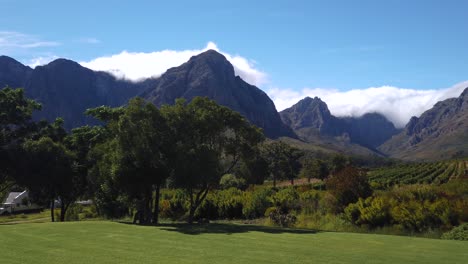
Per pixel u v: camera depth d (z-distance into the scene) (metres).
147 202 26.28
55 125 38.09
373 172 83.38
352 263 11.47
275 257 12.28
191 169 23.73
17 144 32.88
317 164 82.81
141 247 14.11
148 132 24.28
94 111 31.25
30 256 12.09
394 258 12.26
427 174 73.88
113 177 24.44
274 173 80.38
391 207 22.06
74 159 34.88
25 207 74.12
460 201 20.88
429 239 16.89
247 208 31.31
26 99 34.69
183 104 25.95
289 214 26.50
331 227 23.08
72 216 39.84
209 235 17.89
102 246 14.24
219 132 25.97
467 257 12.51
